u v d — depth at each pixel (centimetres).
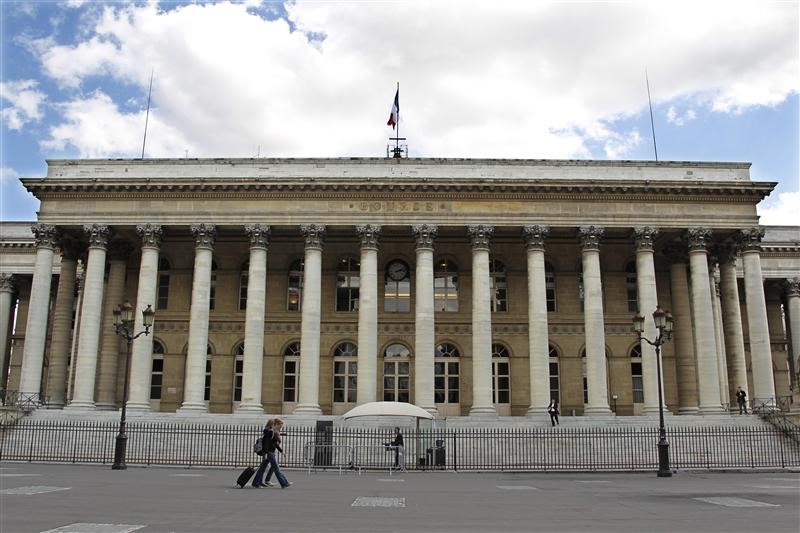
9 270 6325
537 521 1447
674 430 3662
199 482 2353
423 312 4703
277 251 5409
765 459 3700
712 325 4741
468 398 5175
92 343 4719
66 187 4906
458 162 5022
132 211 4909
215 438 3850
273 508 1597
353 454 3347
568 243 5409
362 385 4616
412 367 5216
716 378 4666
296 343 5284
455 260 5412
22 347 6450
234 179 4869
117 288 5231
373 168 5019
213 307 5319
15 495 1788
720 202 4925
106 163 5059
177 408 5159
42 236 4884
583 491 2222
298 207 4888
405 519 1445
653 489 2312
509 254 5409
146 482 2312
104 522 1315
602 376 4634
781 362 6294
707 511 1662
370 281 4762
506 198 4888
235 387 5216
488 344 4669
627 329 5284
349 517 1460
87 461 3447
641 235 4853
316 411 4588
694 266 4834
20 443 3834
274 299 5325
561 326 5291
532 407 4591
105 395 5050
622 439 4000
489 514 1562
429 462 3456
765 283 6284
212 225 4875
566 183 4834
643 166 5034
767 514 1606
